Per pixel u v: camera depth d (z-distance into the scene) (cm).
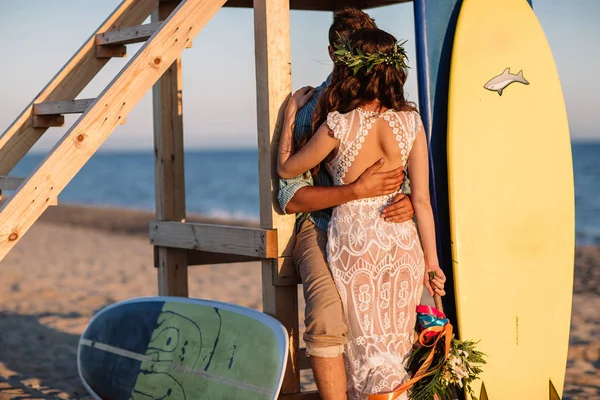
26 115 368
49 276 943
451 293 345
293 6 406
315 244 279
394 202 267
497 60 366
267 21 291
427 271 276
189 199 3828
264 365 280
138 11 384
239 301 759
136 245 1406
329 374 259
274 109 292
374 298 261
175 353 320
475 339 331
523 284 343
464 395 324
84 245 1393
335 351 259
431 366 274
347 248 263
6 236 261
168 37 295
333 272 265
